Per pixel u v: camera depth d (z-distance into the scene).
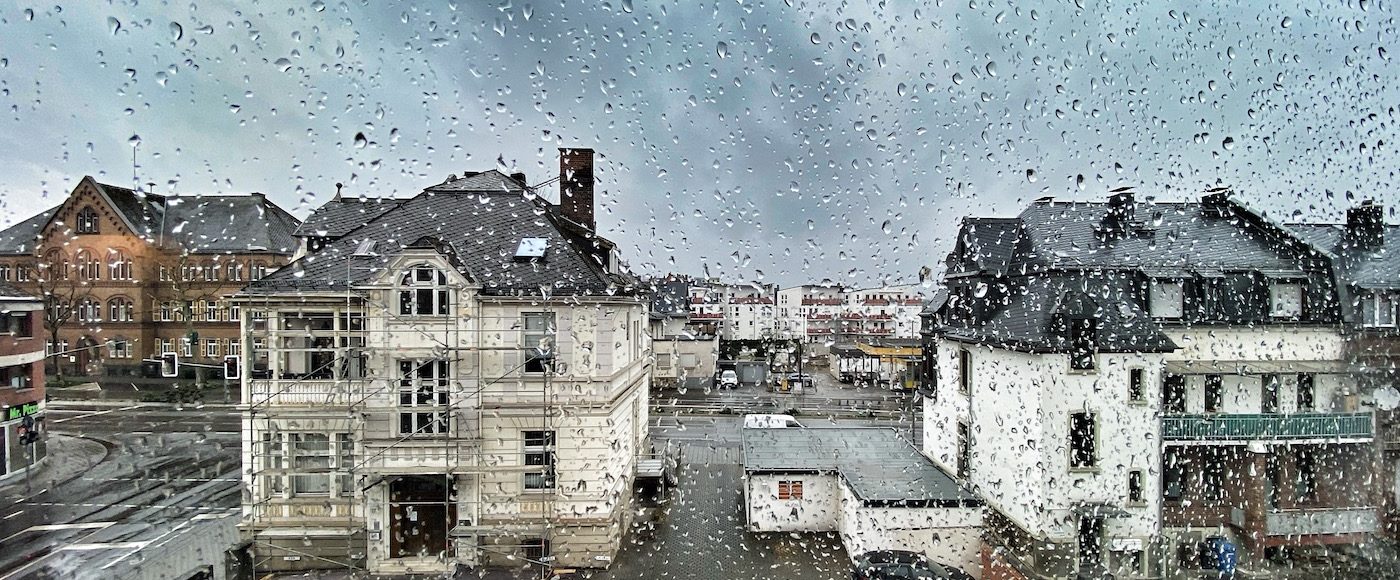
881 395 30.14
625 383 13.19
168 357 26.88
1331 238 13.79
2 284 17.36
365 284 11.08
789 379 32.66
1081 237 12.80
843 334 34.78
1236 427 11.42
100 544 12.17
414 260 11.10
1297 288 12.24
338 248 12.13
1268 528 11.14
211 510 14.04
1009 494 11.72
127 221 27.12
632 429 14.29
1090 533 10.97
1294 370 11.48
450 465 10.98
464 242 12.32
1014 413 11.61
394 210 13.22
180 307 27.25
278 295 11.06
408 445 10.90
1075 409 10.86
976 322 13.52
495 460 11.34
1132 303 11.76
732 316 34.91
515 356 11.37
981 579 11.10
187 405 24.20
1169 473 11.70
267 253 27.06
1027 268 12.76
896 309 34.44
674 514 14.17
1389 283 12.02
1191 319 11.95
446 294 11.23
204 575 10.77
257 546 11.18
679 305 34.28
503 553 11.28
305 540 11.23
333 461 11.34
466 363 11.27
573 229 15.23
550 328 11.49
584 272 12.01
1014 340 11.56
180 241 27.45
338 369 11.16
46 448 18.31
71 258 27.03
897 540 11.25
